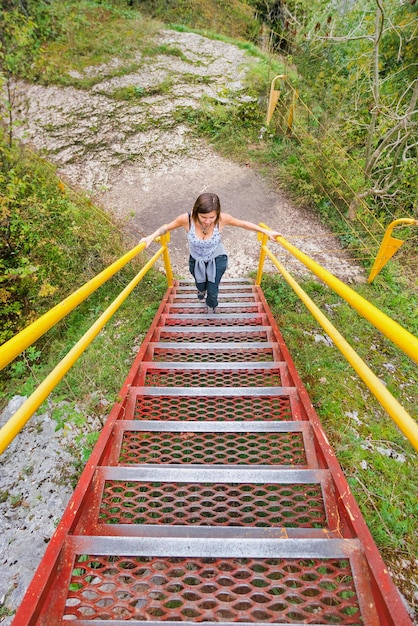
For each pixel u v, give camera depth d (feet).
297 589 4.29
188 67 29.43
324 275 6.14
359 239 19.35
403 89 20.16
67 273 16.35
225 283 17.79
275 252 19.52
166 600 4.21
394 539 8.19
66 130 24.98
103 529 5.20
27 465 9.59
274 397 8.73
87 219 18.62
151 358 10.78
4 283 15.24
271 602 4.17
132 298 16.11
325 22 23.75
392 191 20.18
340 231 20.43
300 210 22.06
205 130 27.17
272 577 5.62
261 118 27.68
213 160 25.91
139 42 30.09
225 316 13.47
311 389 11.88
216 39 32.89
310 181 22.34
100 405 11.06
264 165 25.25
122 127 25.98
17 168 16.87
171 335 12.23
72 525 4.93
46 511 8.58
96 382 11.84
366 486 9.25
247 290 17.02
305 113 25.53
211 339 12.24
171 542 4.55
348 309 15.92
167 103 27.32
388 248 15.65
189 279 18.57
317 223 21.25
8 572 7.51
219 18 38.06
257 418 8.57
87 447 9.75
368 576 4.26
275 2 39.52
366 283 17.51
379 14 15.98
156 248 19.90
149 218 21.99
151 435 7.59
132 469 5.98
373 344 14.47
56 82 26.63
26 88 26.17
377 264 16.48
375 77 17.20
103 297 16.17
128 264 17.38
